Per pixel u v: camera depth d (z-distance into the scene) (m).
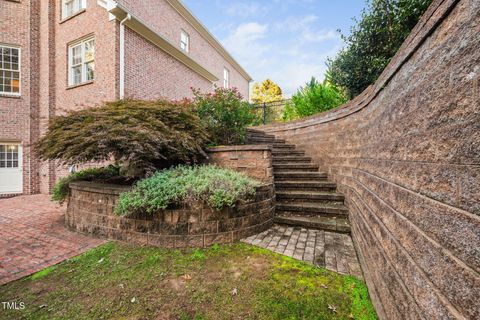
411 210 1.24
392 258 1.45
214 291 2.00
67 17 7.37
